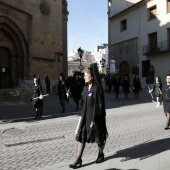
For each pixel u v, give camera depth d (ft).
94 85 19.31
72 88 52.03
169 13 110.63
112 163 19.92
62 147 25.21
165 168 18.60
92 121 18.71
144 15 123.44
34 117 43.14
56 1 106.52
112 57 148.15
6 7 80.94
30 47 91.04
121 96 84.94
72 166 19.11
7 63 87.56
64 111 49.37
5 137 29.50
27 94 77.30
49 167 19.65
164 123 36.11
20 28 86.69
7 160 21.65
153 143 25.54
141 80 125.39
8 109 53.93
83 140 18.93
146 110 49.44
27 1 90.12
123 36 138.51
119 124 35.96
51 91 102.73
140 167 18.90
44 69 99.40
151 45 121.19
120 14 139.13
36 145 26.14
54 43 105.40
